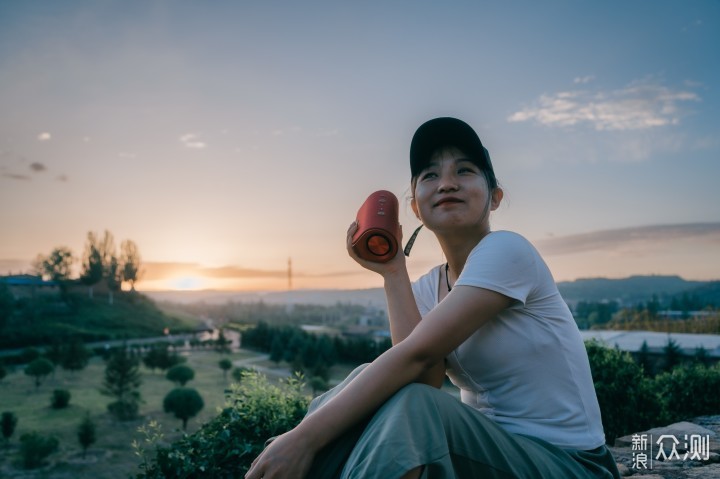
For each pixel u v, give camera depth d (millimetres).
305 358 65625
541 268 1244
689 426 3494
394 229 1437
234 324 155875
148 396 46875
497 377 1259
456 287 1193
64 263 131500
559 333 1239
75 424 36406
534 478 1057
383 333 102750
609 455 1256
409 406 977
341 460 1065
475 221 1376
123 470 26422
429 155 1399
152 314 131750
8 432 32812
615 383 5469
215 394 47250
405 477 882
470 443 1034
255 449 2926
